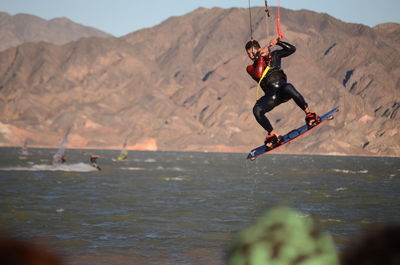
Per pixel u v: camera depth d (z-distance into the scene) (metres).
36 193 87.50
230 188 110.06
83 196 84.50
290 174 180.00
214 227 53.59
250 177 157.00
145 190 99.50
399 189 114.62
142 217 60.19
